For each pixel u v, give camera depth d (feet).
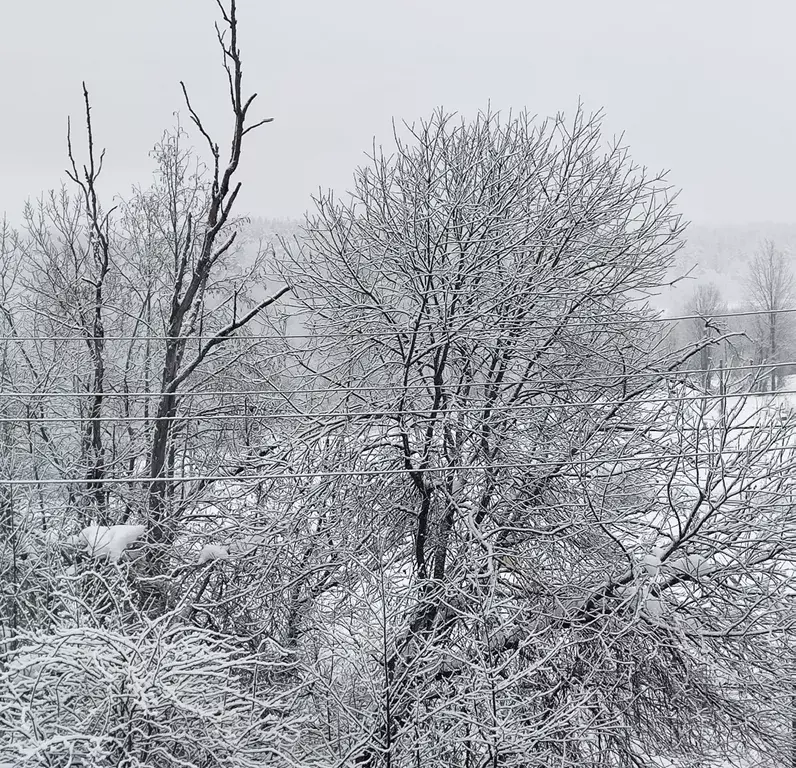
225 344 42.22
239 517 31.60
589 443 32.94
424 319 32.83
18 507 31.73
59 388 42.50
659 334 38.06
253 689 24.99
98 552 27.12
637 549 31.50
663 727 31.78
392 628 25.52
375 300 33.65
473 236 33.53
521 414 34.83
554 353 34.32
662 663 30.35
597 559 32.35
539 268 35.19
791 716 30.94
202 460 41.24
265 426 34.83
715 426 29.19
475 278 34.09
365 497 33.06
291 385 39.19
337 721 26.53
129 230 56.18
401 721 25.82
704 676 30.55
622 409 33.63
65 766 20.68
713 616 30.55
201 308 42.80
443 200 33.91
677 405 32.86
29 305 48.70
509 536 33.96
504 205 34.35
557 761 27.91
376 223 34.99
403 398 30.68
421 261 32.04
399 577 31.78
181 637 25.94
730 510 32.09
